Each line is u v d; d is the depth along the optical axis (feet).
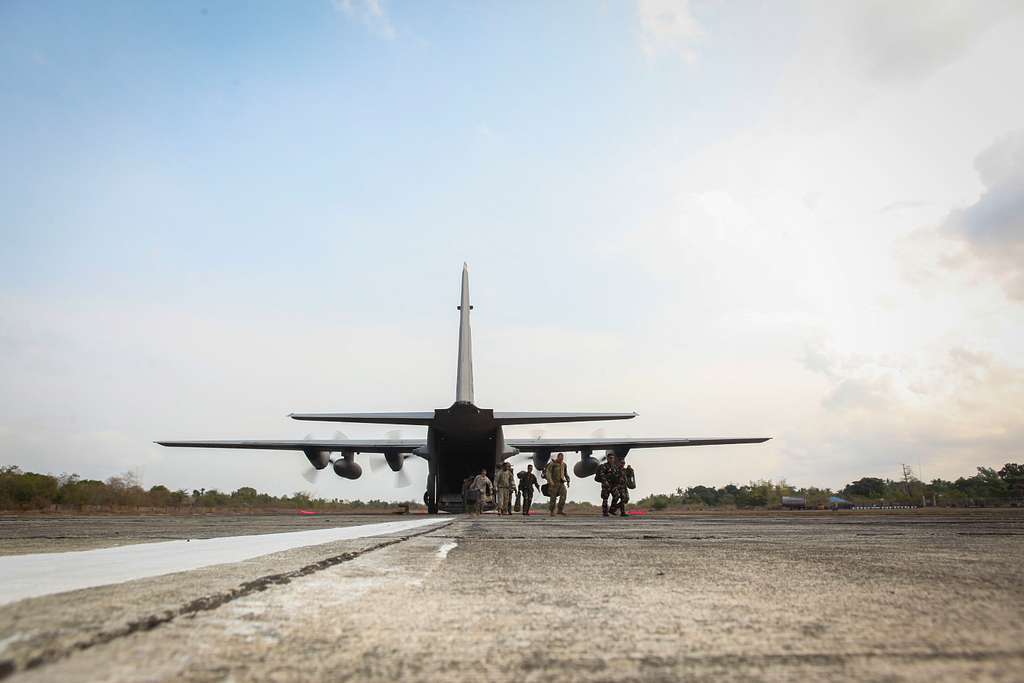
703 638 6.00
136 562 12.00
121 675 4.51
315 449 110.93
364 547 16.25
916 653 5.25
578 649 5.63
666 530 27.55
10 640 5.44
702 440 117.19
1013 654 5.16
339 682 4.59
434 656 5.37
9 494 124.36
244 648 5.52
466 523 38.60
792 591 8.85
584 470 118.52
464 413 88.17
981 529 27.04
